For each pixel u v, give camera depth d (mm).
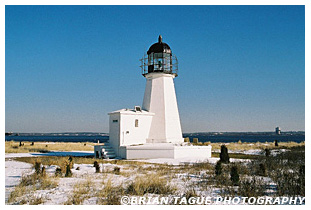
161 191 9766
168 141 26922
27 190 10008
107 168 16453
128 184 10836
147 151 24062
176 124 28234
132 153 24297
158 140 27078
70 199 8805
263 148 33656
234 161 20672
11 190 10266
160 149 23812
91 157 26172
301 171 11383
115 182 11594
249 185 9914
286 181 10578
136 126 26531
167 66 29031
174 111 28328
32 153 27984
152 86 28547
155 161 21422
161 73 28094
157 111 27766
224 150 19422
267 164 16562
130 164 19219
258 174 13477
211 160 22047
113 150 25828
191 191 9430
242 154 28109
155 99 28109
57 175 13109
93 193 9680
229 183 10961
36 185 11078
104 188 9984
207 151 25484
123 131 25500
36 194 9523
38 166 13562
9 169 15797
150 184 10266
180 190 10094
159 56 29375
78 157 24625
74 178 12781
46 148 35938
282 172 13672
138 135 26672
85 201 8664
